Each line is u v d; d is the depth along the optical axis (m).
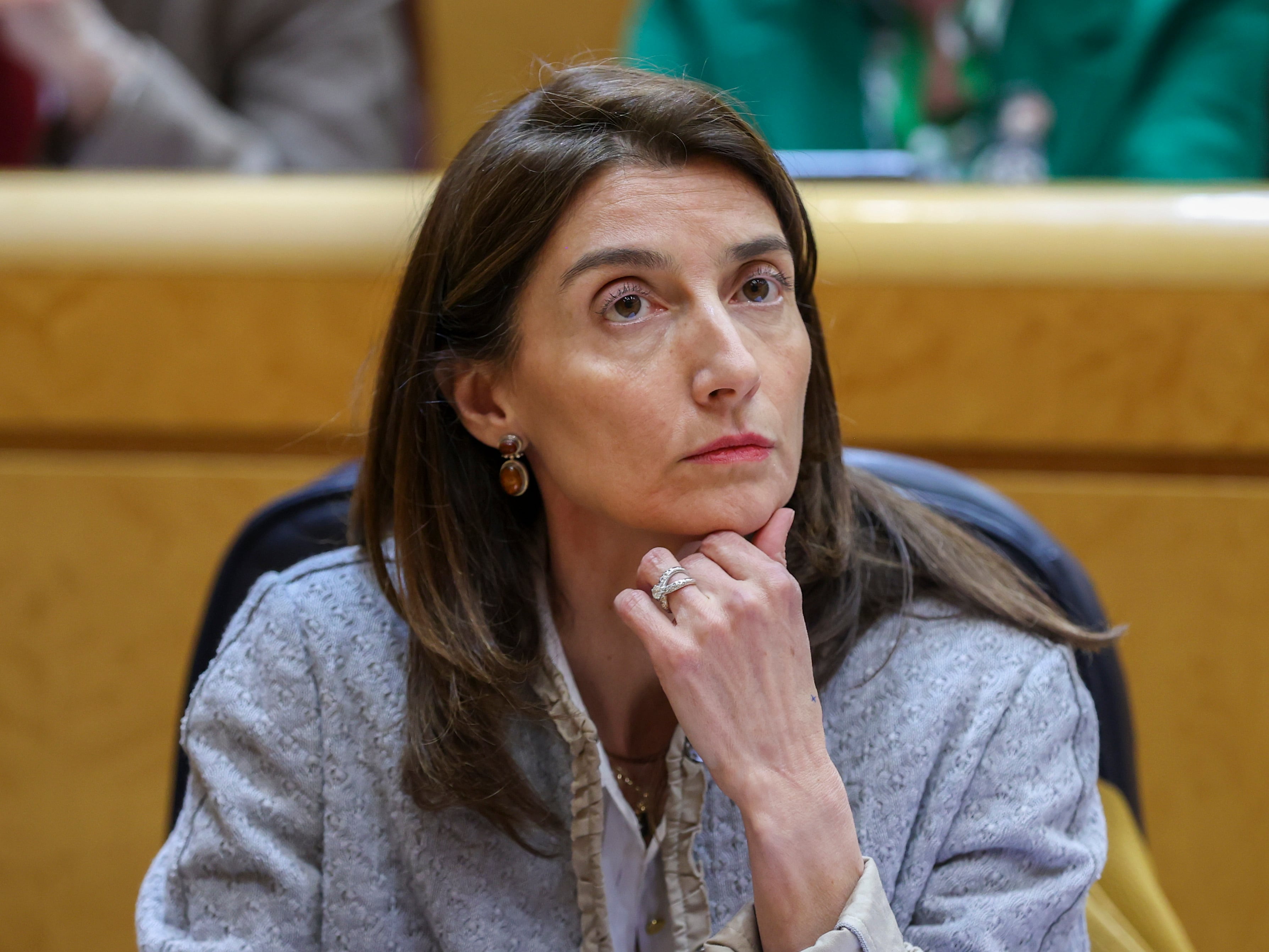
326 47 8.11
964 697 3.19
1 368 5.72
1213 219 5.26
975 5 7.32
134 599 5.77
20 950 5.85
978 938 2.96
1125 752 3.80
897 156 6.04
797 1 7.36
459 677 3.14
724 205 2.88
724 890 3.15
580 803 3.09
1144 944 3.54
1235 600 5.31
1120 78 7.15
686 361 2.84
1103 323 5.27
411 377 3.17
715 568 2.92
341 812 3.20
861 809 3.12
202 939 3.14
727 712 2.85
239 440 5.78
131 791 5.79
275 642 3.33
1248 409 5.24
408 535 3.22
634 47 7.61
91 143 7.30
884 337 5.38
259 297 5.62
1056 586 3.75
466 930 3.12
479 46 9.80
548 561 3.31
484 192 2.92
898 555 3.39
